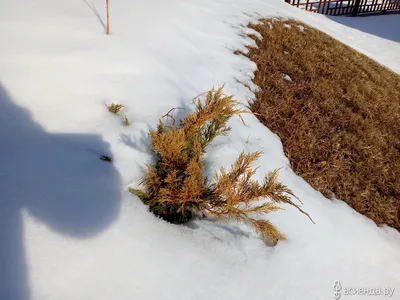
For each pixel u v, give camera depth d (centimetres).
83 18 389
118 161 215
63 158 202
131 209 187
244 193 181
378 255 248
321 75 526
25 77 255
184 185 179
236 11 674
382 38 1234
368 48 1070
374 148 384
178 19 508
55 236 155
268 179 189
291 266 204
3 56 271
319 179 308
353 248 244
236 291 172
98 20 398
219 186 185
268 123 367
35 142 207
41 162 194
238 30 568
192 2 628
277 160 309
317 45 679
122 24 410
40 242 150
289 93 433
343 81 530
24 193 171
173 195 182
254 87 418
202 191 188
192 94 328
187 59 398
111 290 145
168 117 274
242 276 181
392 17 1530
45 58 284
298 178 303
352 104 473
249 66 461
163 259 169
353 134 398
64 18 373
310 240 230
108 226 171
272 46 557
